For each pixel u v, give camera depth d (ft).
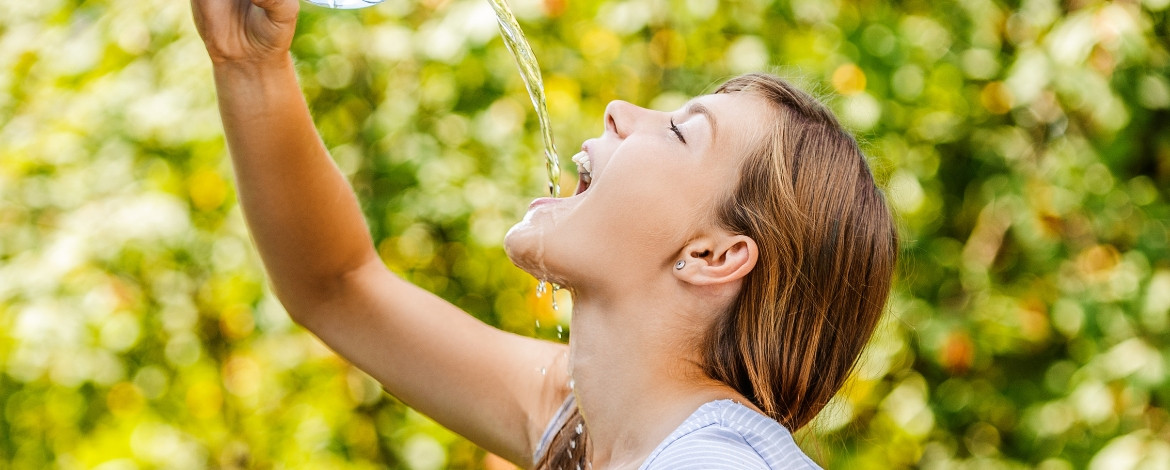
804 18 10.26
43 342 9.81
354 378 10.79
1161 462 9.95
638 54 10.60
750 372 4.62
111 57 10.74
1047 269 10.32
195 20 5.05
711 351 4.67
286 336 10.57
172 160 10.30
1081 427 10.36
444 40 9.93
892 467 10.71
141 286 10.33
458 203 10.00
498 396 5.61
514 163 10.27
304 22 10.44
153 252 10.01
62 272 9.80
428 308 5.76
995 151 10.66
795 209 4.65
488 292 10.77
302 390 10.73
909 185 9.86
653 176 4.62
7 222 10.37
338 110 10.71
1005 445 11.07
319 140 5.44
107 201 10.18
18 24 11.23
